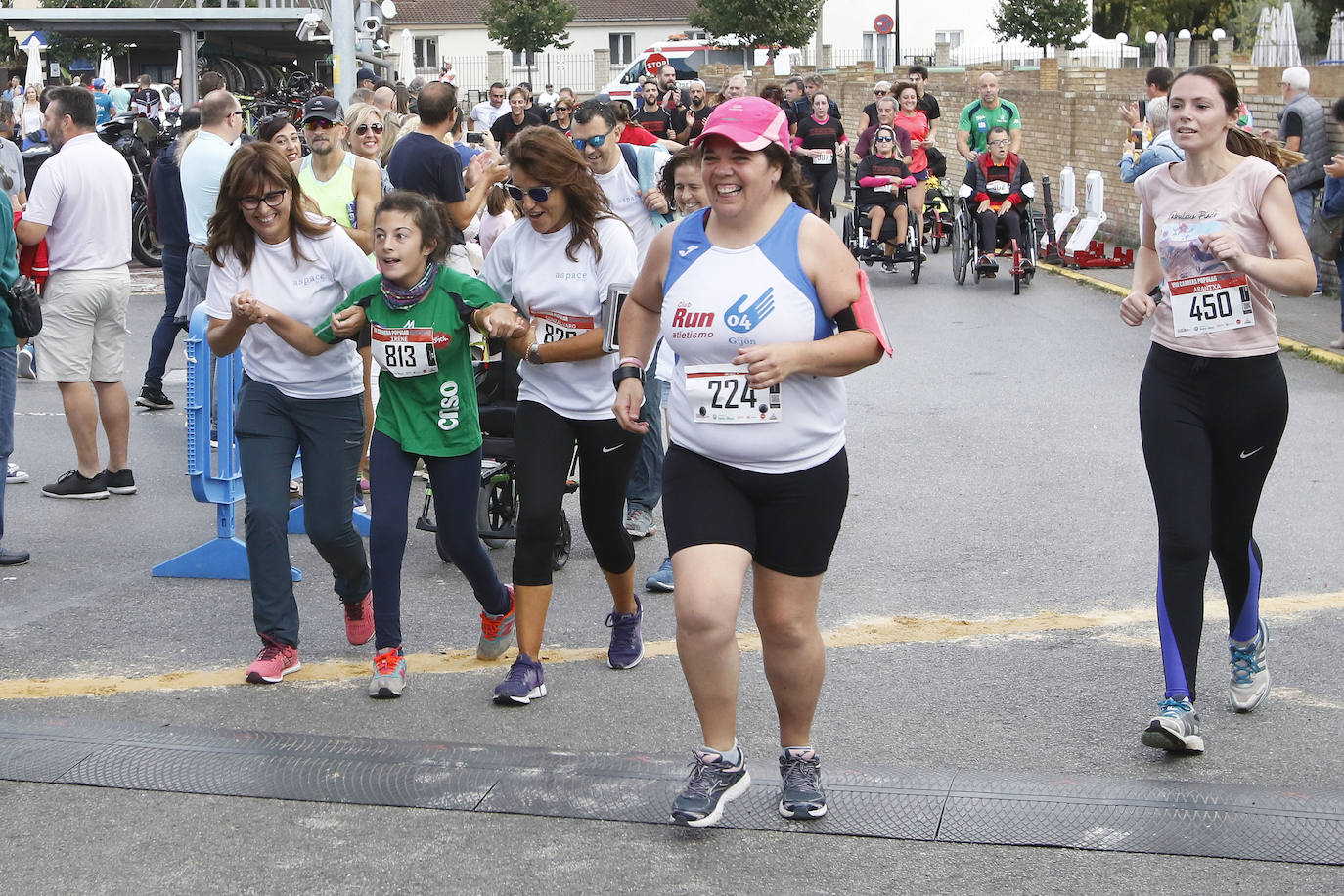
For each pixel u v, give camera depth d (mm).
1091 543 7109
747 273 3881
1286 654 5582
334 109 7773
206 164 8859
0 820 4270
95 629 6016
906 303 14945
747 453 3934
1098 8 66000
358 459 5512
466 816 4293
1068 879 3891
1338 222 11469
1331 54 35562
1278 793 4348
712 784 4113
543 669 5445
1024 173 15773
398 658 5262
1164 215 4730
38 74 29016
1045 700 5172
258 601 5410
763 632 4141
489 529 6992
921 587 6480
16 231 7672
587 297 5148
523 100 18062
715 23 44875
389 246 4945
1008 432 9477
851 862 4004
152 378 10273
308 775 4547
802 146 18016
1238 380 4660
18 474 8453
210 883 3926
